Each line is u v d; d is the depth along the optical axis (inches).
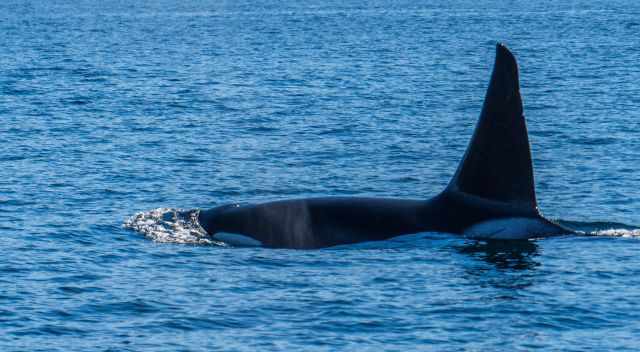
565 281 3002.0
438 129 6387.8
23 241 3494.1
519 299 2851.9
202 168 5027.1
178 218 3688.5
